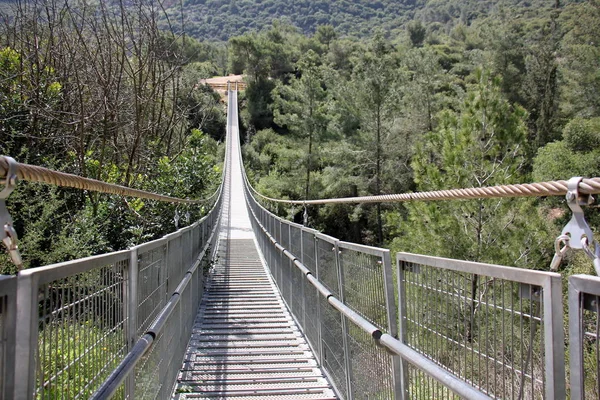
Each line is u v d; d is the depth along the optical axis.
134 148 8.33
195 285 6.43
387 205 24.08
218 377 4.31
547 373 1.15
